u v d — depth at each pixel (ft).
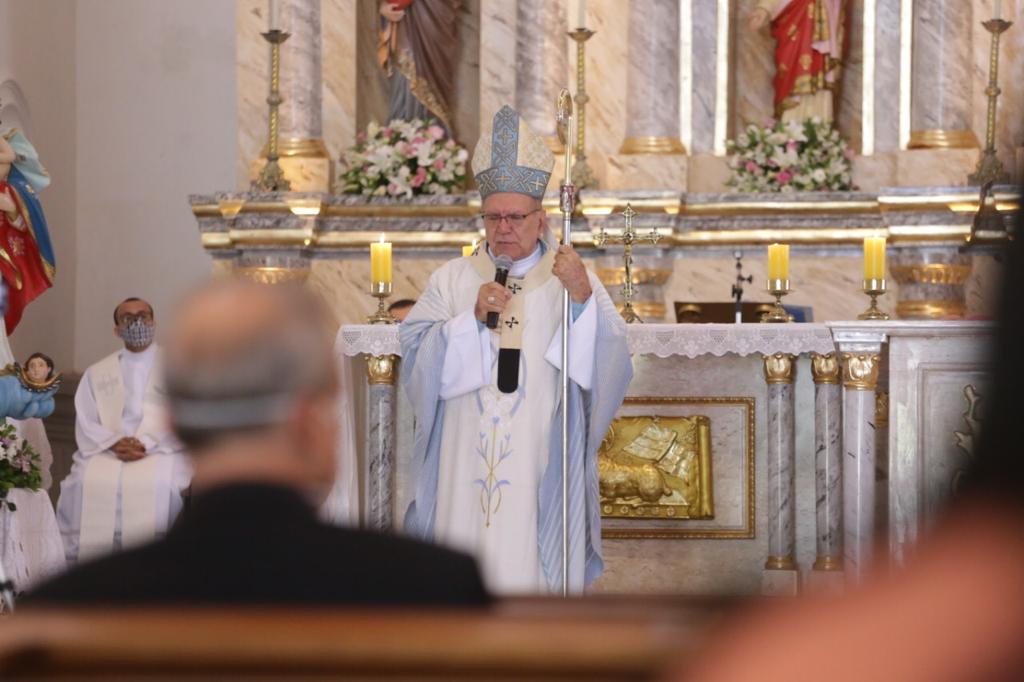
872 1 78.84
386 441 47.93
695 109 80.33
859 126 79.25
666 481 50.16
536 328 38.37
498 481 37.93
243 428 12.96
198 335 13.07
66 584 12.28
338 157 79.92
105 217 82.33
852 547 46.39
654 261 73.56
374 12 81.20
